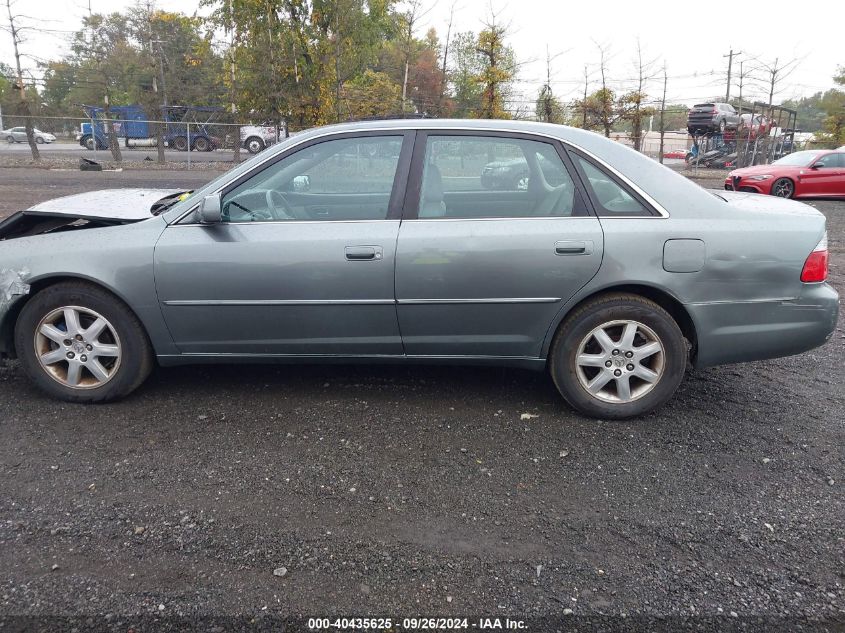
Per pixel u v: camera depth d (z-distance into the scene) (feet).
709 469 10.66
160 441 11.27
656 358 12.06
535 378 14.43
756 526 9.11
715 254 11.48
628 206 11.72
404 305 11.80
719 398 13.61
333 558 8.30
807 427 12.26
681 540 8.78
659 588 7.86
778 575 8.11
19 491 9.65
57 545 8.45
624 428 12.10
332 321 12.00
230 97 73.56
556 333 12.12
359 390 13.61
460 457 10.92
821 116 112.57
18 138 132.67
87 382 12.67
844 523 9.20
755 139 87.15
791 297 11.71
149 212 12.92
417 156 12.05
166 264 11.81
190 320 12.09
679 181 11.87
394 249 11.60
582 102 73.00
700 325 11.76
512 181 11.97
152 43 99.71
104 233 12.12
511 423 12.21
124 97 114.93
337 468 10.49
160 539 8.60
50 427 11.72
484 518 9.22
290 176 12.23
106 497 9.55
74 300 12.16
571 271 11.54
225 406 12.74
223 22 67.67
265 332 12.16
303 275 11.71
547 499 9.73
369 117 13.34
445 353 12.28
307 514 9.23
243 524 8.96
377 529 8.92
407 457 10.88
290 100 67.82
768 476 10.47
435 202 11.90
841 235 36.88
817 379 14.80
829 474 10.55
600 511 9.43
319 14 66.54
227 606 7.45
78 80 85.40
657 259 11.47
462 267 11.57
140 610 7.36
